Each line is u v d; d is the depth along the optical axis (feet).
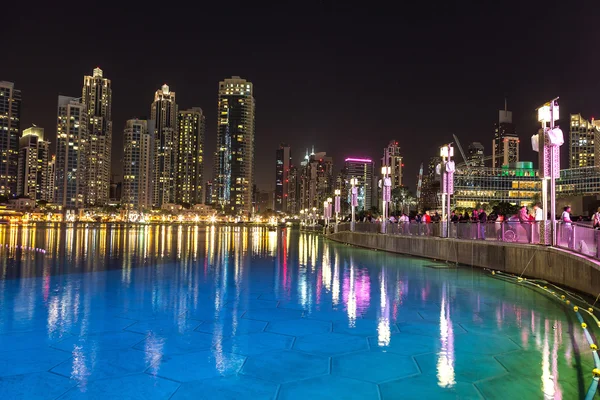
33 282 50.16
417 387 18.89
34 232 276.00
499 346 24.94
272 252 106.22
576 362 22.15
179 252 103.19
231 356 22.98
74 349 24.00
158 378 19.83
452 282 51.83
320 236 254.47
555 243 51.19
